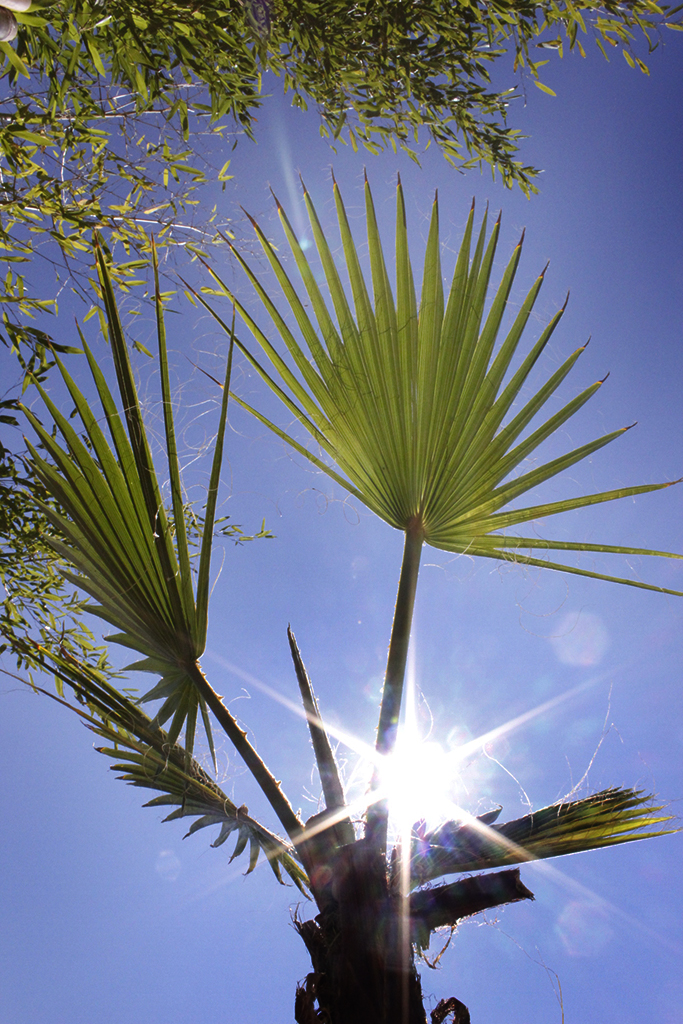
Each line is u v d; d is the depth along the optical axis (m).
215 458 1.73
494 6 3.07
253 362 1.86
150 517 1.74
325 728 1.74
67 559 1.90
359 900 1.49
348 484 1.95
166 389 1.69
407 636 1.79
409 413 1.83
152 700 1.91
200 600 1.81
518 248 1.77
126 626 1.91
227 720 1.75
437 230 1.74
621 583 1.95
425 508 1.92
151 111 2.81
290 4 3.01
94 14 2.36
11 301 2.67
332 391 1.83
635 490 1.96
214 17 2.66
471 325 1.79
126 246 2.91
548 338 1.82
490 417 1.87
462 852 1.65
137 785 1.98
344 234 1.74
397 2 3.07
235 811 1.90
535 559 1.99
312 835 1.60
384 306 1.78
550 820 1.75
